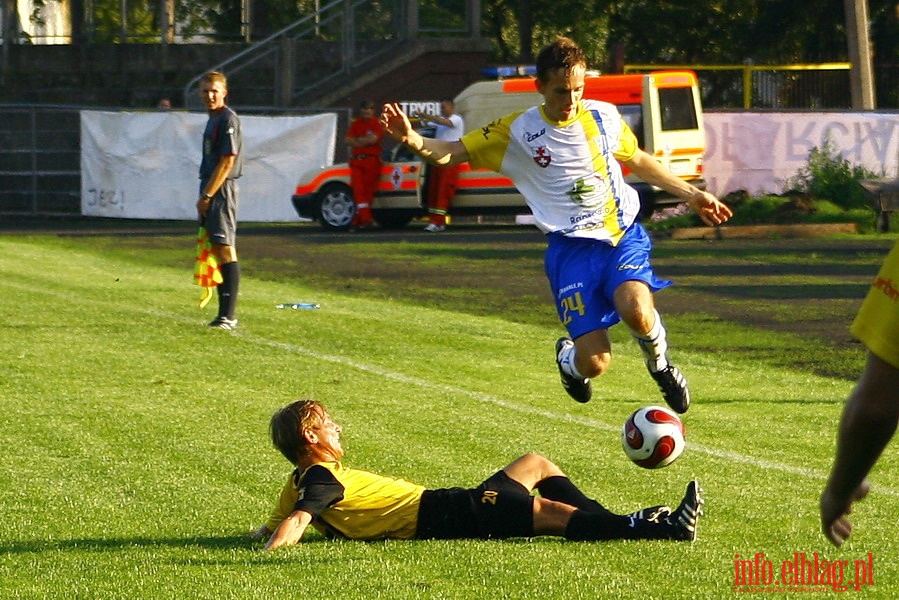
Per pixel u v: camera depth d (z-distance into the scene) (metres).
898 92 52.97
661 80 35.94
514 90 37.12
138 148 42.91
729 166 38.09
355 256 30.05
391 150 38.81
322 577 7.51
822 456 11.19
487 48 47.09
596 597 7.17
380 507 8.29
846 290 23.58
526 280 25.41
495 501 8.27
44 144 45.19
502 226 39.84
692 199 10.45
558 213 10.19
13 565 7.89
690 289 23.91
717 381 15.09
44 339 17.38
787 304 21.89
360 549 8.08
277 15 53.81
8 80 50.12
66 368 15.25
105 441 11.56
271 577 7.54
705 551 8.07
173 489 9.92
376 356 16.50
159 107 45.12
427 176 37.00
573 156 10.12
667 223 35.91
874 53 58.09
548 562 7.78
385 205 37.62
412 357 16.47
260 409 13.05
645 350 9.91
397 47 47.34
